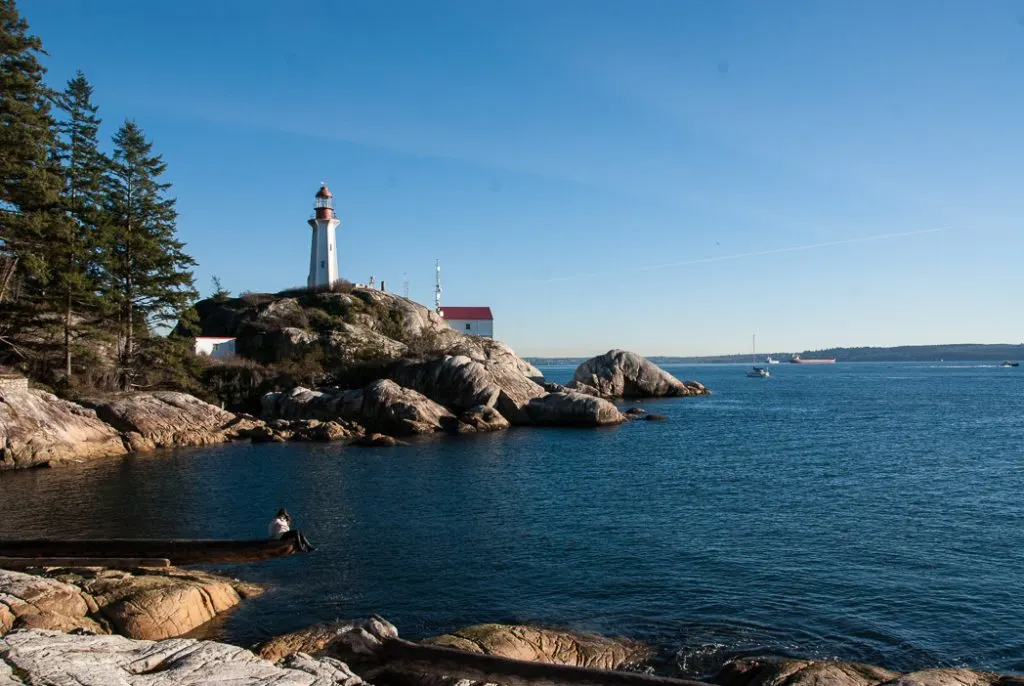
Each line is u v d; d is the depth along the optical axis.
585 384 93.12
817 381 162.25
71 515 26.39
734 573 19.66
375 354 75.38
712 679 13.11
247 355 75.44
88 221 51.12
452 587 18.61
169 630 14.98
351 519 26.11
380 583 18.91
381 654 12.34
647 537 23.52
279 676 9.23
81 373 52.97
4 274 45.28
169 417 49.53
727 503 28.89
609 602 17.52
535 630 14.66
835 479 34.50
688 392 101.38
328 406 58.62
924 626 16.00
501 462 40.59
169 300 56.50
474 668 11.70
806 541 22.89
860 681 12.08
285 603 17.34
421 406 57.28
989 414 71.81
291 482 33.75
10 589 14.64
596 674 10.95
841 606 17.17
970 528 24.50
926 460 40.66
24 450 37.84
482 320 109.00
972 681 11.46
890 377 182.25
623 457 42.56
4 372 45.88
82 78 53.72
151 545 16.55
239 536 23.53
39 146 40.69
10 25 40.56
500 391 63.19
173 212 57.47
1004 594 17.95
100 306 50.69
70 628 13.89
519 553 21.67
